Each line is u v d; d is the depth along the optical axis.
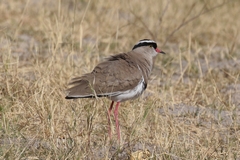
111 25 23.33
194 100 15.98
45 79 14.84
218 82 17.84
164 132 13.06
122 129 13.41
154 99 14.95
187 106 15.52
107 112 13.18
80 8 25.27
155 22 24.09
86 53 18.44
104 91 12.48
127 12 25.48
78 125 12.76
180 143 12.42
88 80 12.46
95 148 11.98
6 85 14.61
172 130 13.13
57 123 12.79
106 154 11.35
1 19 22.67
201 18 25.55
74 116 13.19
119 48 20.94
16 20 22.80
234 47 22.66
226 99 16.25
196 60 20.84
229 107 15.42
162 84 17.27
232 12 26.22
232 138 13.24
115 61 12.94
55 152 11.27
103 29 22.77
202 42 23.23
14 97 13.93
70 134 12.31
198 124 14.20
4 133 12.26
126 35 22.78
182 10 25.92
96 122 13.48
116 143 12.50
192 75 18.64
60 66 16.11
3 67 15.45
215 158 12.15
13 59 17.02
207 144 12.81
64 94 14.44
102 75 12.58
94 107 13.55
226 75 18.61
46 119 12.79
